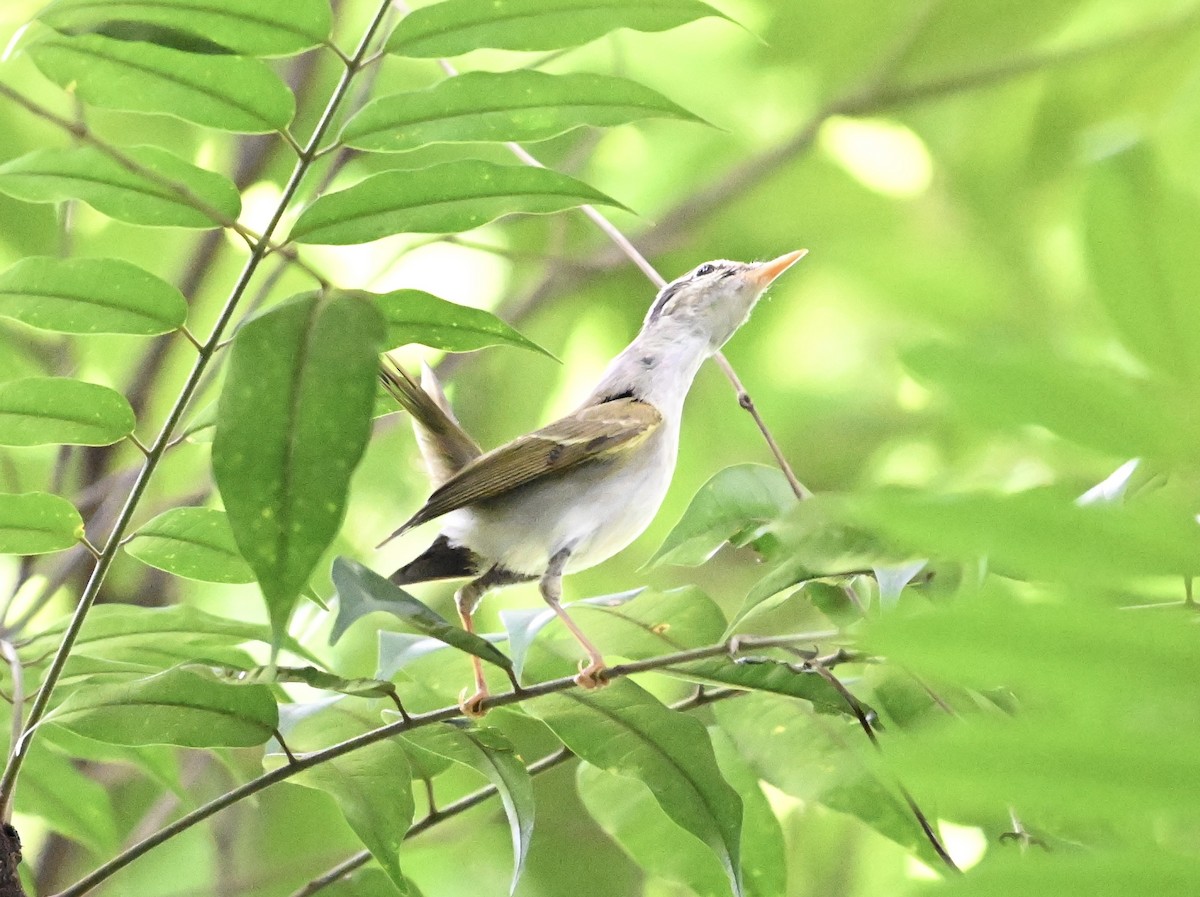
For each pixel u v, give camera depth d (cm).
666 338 1061
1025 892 270
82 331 589
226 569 667
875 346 1593
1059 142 1612
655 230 1591
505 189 557
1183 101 1209
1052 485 479
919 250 1609
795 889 1123
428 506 872
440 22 544
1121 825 331
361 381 465
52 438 614
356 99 1372
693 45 1596
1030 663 255
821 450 1569
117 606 701
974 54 1600
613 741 630
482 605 1435
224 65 549
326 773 648
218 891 1080
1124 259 304
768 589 580
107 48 547
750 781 732
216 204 579
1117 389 257
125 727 600
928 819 670
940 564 562
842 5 1566
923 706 663
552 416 1588
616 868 1161
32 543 632
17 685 619
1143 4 1589
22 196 572
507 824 1105
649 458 966
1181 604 377
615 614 720
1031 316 1530
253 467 454
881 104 1588
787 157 1603
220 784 1202
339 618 509
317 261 1399
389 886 767
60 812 771
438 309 604
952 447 1416
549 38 548
